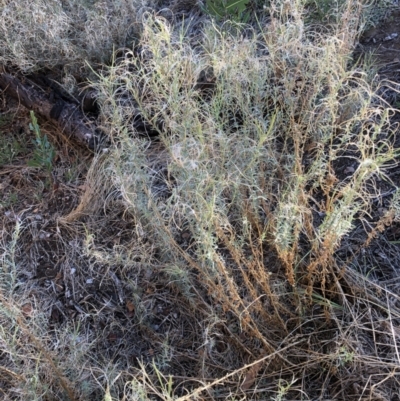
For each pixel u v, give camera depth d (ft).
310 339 5.72
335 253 6.27
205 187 5.08
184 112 5.32
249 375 5.46
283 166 6.45
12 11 8.11
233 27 8.34
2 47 8.32
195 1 9.56
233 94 5.93
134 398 4.11
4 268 5.26
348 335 5.57
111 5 8.64
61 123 8.13
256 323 5.77
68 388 5.36
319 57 5.90
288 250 5.56
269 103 7.16
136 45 8.46
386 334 5.52
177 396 5.67
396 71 7.88
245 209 5.65
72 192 7.75
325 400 5.25
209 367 5.81
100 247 6.63
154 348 6.18
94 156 7.92
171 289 6.49
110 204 7.40
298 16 5.92
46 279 6.92
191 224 5.34
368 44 8.41
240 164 5.66
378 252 6.28
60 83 8.49
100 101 7.41
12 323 5.22
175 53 4.92
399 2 8.82
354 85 7.37
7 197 7.83
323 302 5.67
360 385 5.31
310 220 5.96
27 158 8.32
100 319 6.47
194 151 5.06
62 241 7.23
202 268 5.63
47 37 8.20
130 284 6.21
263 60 6.75
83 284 6.80
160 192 7.22
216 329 5.91
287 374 5.61
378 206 6.59
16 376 5.21
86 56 8.31
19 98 8.41
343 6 7.72
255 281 6.15
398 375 5.30
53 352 5.67
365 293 5.78
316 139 6.55
